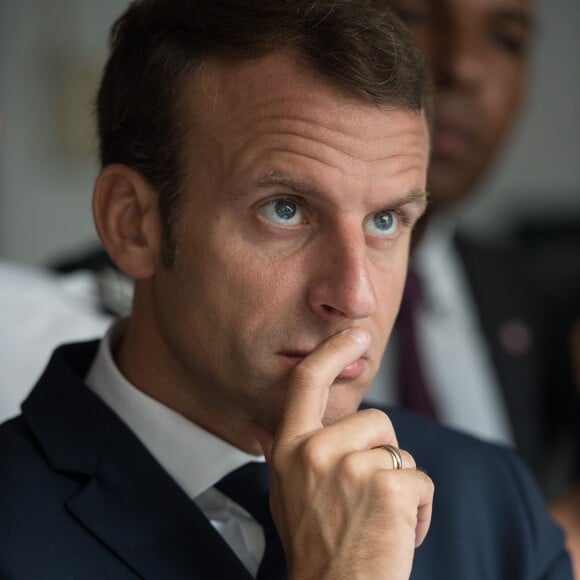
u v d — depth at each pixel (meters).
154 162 2.09
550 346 4.32
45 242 6.48
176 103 2.05
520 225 6.68
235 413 2.14
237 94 1.97
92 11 6.43
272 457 1.90
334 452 1.87
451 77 4.01
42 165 6.43
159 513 2.07
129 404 2.19
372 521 1.84
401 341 3.97
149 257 2.15
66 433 2.15
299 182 1.93
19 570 1.94
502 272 4.33
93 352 2.41
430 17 4.00
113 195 2.18
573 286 5.72
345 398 2.03
